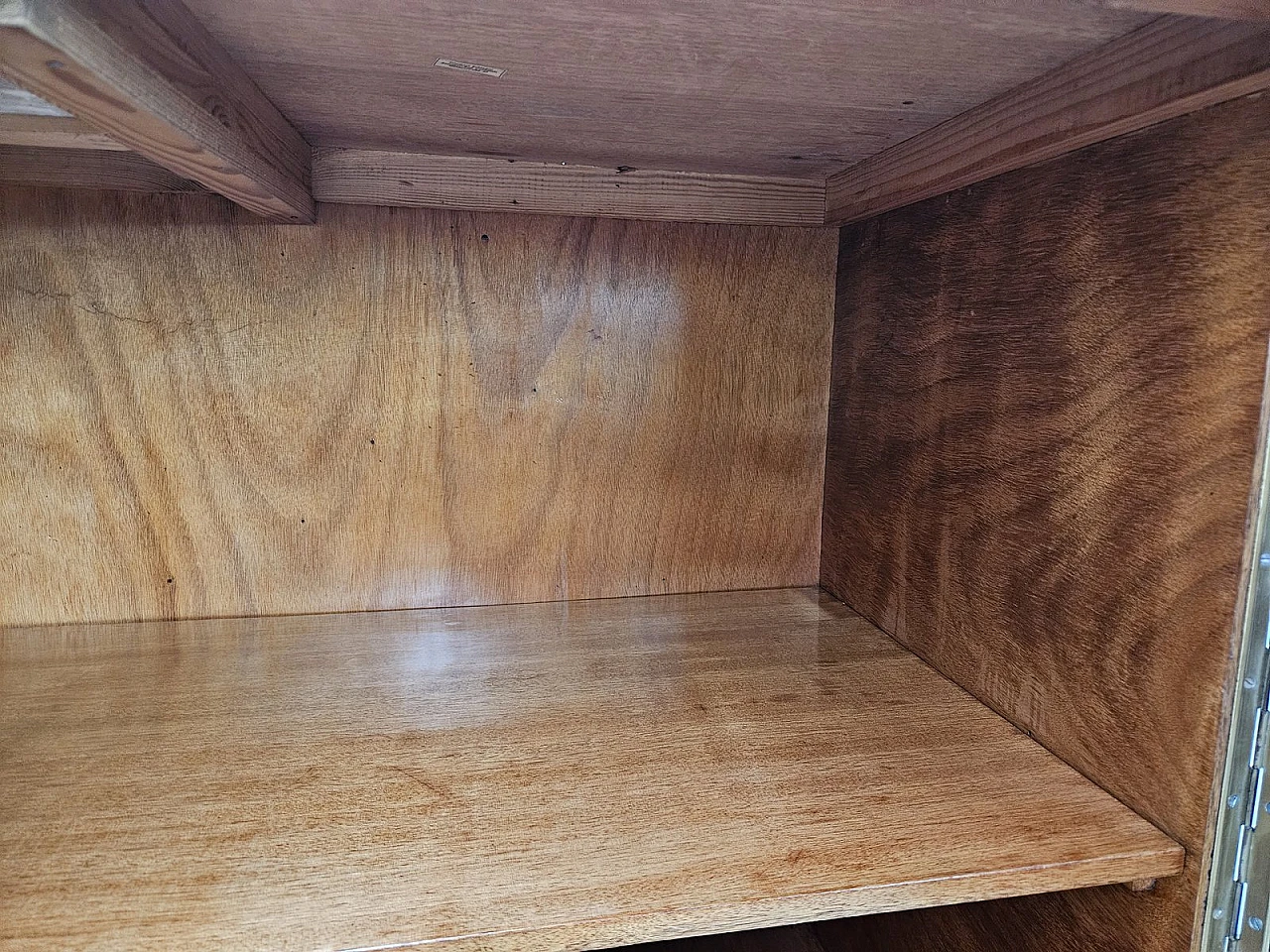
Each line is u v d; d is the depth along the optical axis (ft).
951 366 2.69
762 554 3.56
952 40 1.78
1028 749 2.30
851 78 2.03
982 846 1.85
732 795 2.05
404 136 2.66
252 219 2.93
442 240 3.06
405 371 3.12
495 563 3.32
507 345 3.18
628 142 2.70
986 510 2.53
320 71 2.01
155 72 1.51
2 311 2.84
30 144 2.54
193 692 2.56
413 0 1.57
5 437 2.91
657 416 3.35
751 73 1.99
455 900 1.66
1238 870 1.78
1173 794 1.87
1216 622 1.74
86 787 2.03
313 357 3.05
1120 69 1.80
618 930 1.63
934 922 2.71
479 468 3.24
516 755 2.23
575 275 3.19
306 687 2.60
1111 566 2.04
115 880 1.70
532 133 2.60
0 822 1.89
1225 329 1.70
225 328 2.98
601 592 3.44
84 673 2.67
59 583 3.03
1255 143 1.62
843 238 3.37
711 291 3.32
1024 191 2.31
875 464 3.18
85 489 2.98
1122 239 1.97
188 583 3.11
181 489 3.05
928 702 2.58
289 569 3.17
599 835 1.88
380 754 2.22
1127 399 1.97
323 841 1.84
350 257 3.01
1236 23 1.53
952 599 2.72
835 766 2.20
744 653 2.94
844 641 3.06
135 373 2.95
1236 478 1.69
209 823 1.90
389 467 3.17
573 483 3.33
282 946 1.54
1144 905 1.92
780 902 1.69
